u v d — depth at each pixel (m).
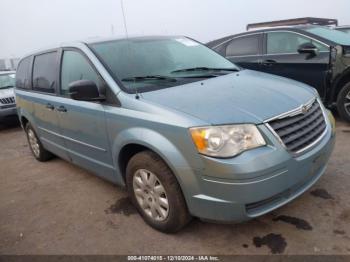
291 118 2.57
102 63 3.20
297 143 2.52
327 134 2.87
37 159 5.35
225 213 2.40
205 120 2.37
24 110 4.97
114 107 2.97
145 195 2.96
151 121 2.62
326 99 5.38
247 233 2.80
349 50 4.98
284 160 2.38
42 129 4.59
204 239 2.80
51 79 4.09
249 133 2.34
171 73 3.34
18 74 5.34
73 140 3.77
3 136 7.65
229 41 6.62
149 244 2.83
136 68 3.24
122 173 3.20
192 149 2.38
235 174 2.26
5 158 5.83
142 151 2.84
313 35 5.45
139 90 2.94
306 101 2.81
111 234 3.04
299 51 5.41
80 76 3.48
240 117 2.39
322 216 2.91
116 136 2.98
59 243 3.01
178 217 2.69
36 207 3.76
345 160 3.95
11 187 4.45
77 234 3.11
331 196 3.19
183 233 2.90
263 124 2.39
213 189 2.37
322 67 5.27
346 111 5.23
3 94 8.30
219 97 2.70
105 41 3.56
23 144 6.69
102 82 3.11
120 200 3.66
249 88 2.94
